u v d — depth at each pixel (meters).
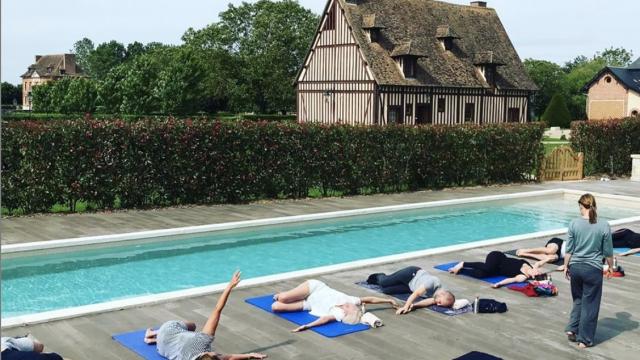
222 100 69.75
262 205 16.50
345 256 12.31
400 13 41.53
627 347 6.81
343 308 7.40
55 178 14.55
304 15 61.69
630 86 59.28
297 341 6.76
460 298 8.59
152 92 59.75
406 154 20.14
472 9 47.09
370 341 6.81
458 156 21.61
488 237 14.45
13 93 117.62
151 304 8.08
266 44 60.56
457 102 40.88
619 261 11.03
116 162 15.12
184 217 14.37
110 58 131.38
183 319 7.48
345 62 38.56
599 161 26.30
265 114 61.09
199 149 16.14
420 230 15.12
